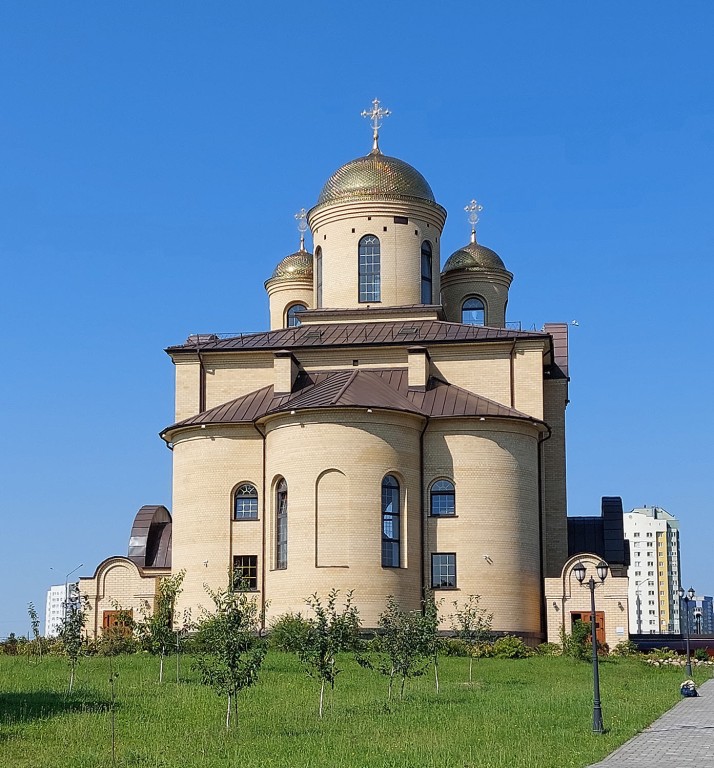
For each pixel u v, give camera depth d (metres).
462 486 46.69
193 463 49.12
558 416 53.28
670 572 161.62
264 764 20.55
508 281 62.75
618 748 22.78
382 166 56.03
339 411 45.12
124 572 51.22
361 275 55.09
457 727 25.48
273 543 46.31
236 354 52.22
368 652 40.88
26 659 40.88
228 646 25.25
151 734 23.98
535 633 46.91
